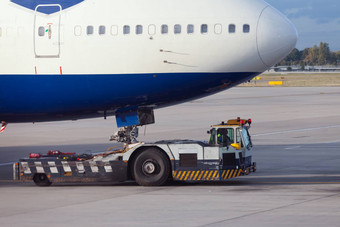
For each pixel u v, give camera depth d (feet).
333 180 243.40
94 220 168.25
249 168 233.76
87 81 232.53
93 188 229.45
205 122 551.59
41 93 236.02
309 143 386.93
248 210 179.01
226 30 227.61
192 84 232.12
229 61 229.04
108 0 233.55
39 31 233.14
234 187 225.56
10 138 448.65
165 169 226.79
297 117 593.01
